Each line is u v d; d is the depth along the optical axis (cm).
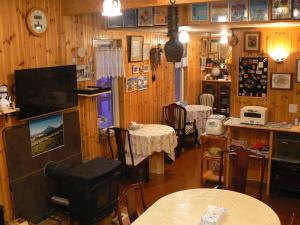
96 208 347
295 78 451
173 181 503
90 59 459
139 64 573
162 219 258
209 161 514
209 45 892
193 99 843
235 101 498
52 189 393
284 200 439
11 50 347
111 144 507
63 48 413
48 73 377
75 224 375
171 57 300
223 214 257
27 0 361
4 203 349
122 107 538
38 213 385
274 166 447
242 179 348
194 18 418
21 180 362
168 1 340
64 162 418
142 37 566
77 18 431
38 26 373
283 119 470
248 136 489
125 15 467
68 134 421
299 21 376
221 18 404
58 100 395
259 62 470
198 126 684
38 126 377
